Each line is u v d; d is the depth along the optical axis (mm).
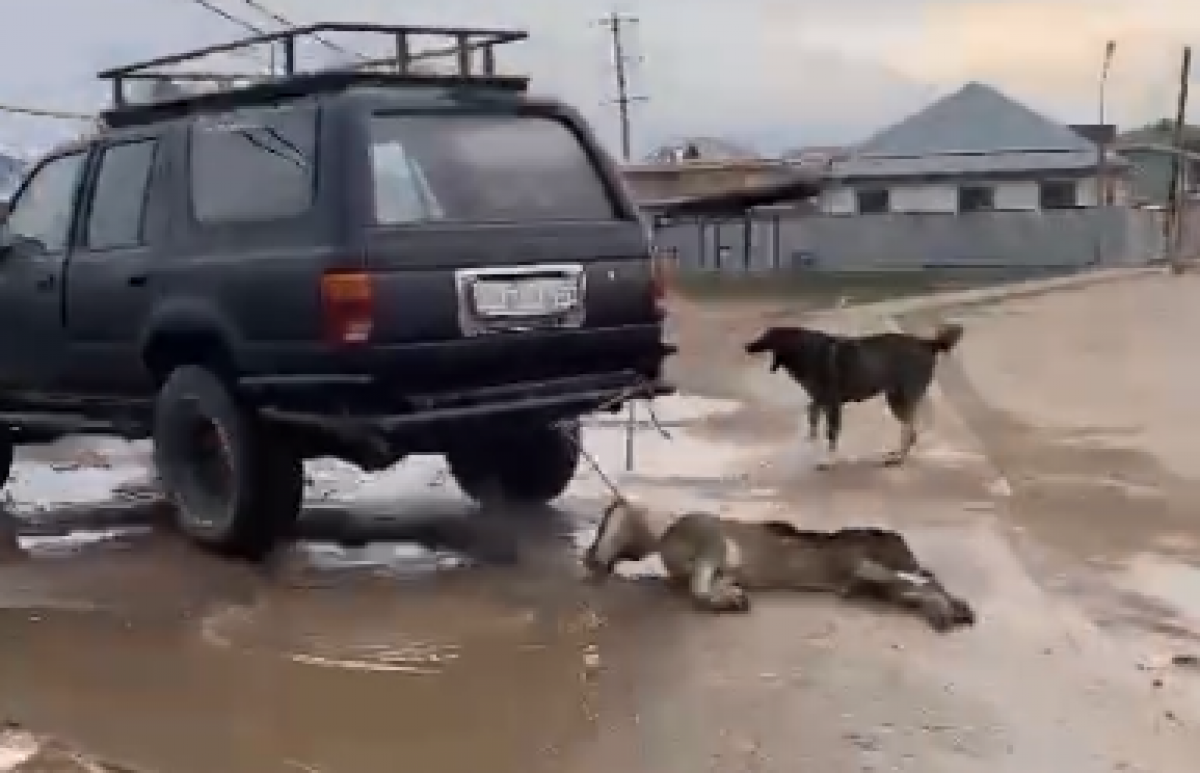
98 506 8852
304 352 6684
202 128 7398
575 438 8344
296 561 7441
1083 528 8156
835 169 54656
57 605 6758
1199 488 9234
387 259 6555
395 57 8359
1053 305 26578
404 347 6594
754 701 5441
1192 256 49594
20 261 8359
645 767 4879
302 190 6805
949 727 5188
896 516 8438
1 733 5289
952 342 10422
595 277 7273
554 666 5859
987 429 11656
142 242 7598
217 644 6180
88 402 8195
